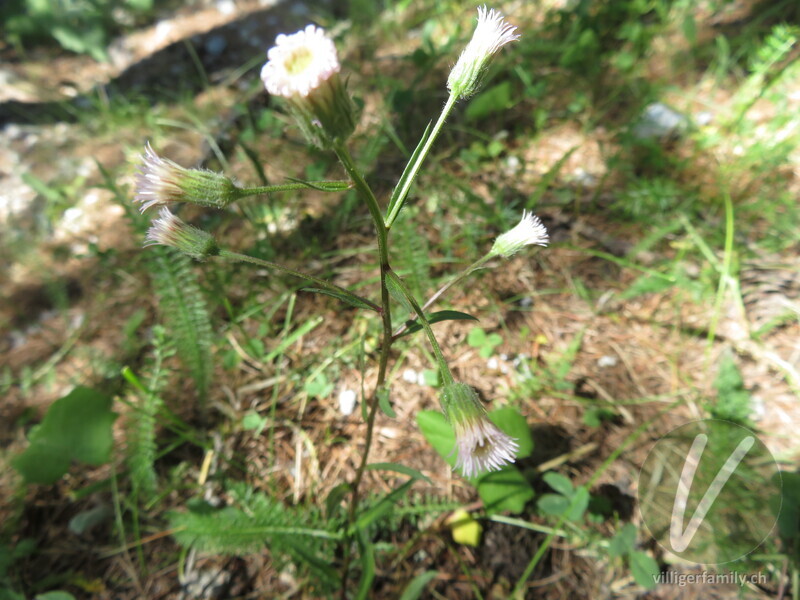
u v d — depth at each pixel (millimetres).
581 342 199
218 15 381
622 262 211
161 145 281
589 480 168
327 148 89
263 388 193
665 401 184
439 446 159
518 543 158
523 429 164
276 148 263
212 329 204
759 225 221
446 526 161
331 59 82
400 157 253
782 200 223
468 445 100
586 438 177
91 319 217
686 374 190
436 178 242
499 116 268
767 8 303
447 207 234
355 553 158
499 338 196
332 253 224
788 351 190
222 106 302
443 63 293
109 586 156
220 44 354
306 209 240
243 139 265
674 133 253
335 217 231
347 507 165
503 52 300
